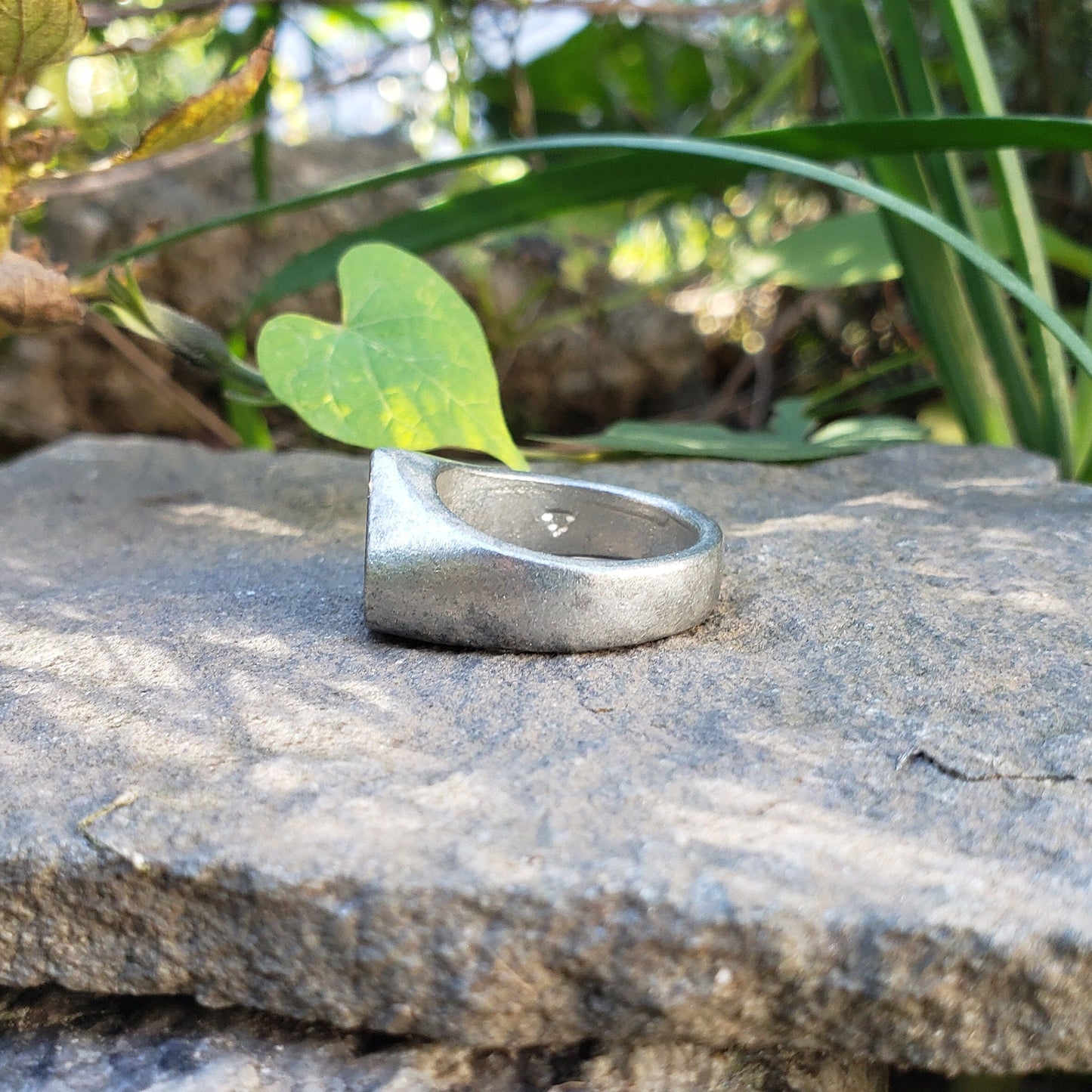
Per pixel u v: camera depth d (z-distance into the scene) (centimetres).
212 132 11
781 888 7
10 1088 7
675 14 20
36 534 13
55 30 10
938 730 8
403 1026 7
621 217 21
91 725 8
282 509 13
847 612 10
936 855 7
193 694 9
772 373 26
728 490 13
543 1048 7
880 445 14
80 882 7
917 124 12
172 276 22
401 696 9
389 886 7
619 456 15
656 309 24
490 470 10
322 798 7
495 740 8
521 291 24
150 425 23
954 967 7
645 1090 7
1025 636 9
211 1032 7
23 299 11
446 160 13
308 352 11
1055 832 7
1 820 7
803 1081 8
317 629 10
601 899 7
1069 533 11
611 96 26
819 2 15
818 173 12
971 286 15
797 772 8
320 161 23
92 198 21
